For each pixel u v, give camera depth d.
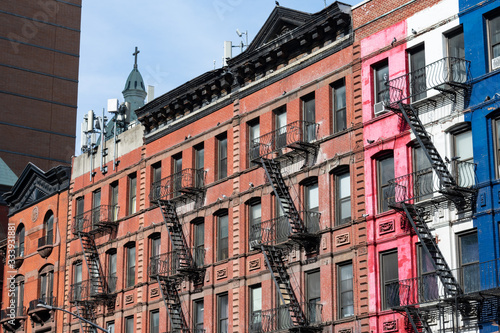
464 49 43.50
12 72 100.31
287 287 49.22
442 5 44.53
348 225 47.06
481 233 40.66
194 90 58.47
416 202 43.78
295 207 50.06
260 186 52.59
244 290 52.41
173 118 61.34
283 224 50.56
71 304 67.38
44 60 102.88
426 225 42.62
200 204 56.97
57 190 71.75
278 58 53.38
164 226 59.31
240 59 55.06
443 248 42.00
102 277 64.31
